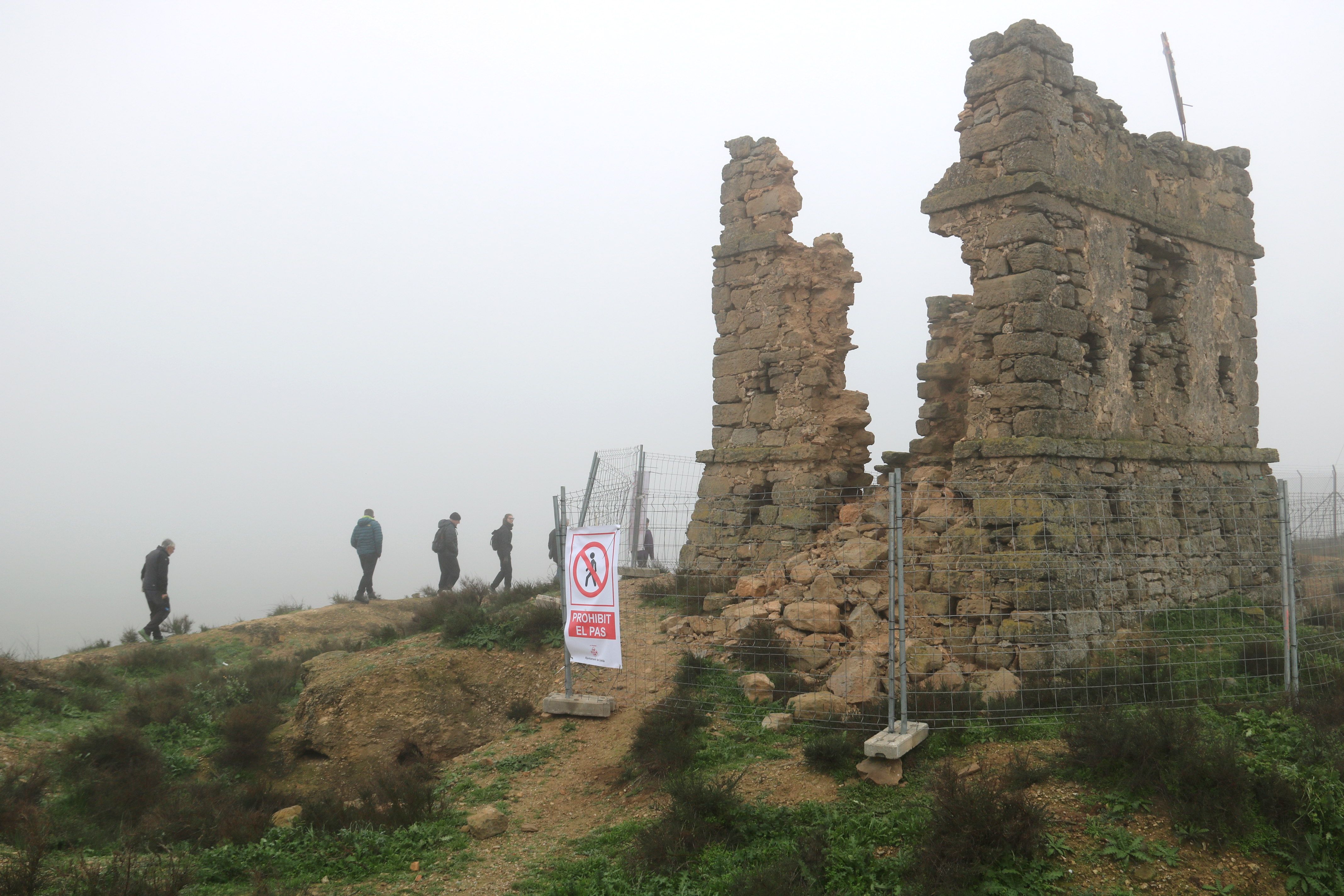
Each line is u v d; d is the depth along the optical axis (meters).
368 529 22.28
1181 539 12.66
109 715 12.57
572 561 10.78
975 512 10.87
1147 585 11.73
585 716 10.56
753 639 10.97
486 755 10.01
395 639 15.23
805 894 6.02
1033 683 9.48
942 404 13.70
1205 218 14.52
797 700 9.29
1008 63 11.65
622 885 6.54
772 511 14.16
